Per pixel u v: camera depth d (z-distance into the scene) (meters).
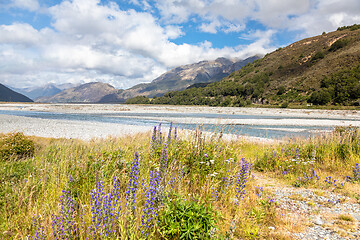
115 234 3.10
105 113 64.69
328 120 47.81
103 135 24.17
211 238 3.35
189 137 7.00
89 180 5.12
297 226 4.25
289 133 28.61
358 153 8.65
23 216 4.06
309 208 5.16
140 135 11.09
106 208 3.03
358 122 43.94
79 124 34.38
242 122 42.16
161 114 63.72
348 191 6.11
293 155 9.33
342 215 4.69
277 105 94.00
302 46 162.25
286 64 142.25
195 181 5.38
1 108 79.25
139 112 71.50
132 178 3.32
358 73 86.38
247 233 3.88
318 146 9.80
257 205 5.03
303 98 92.88
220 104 113.81
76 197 4.58
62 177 5.45
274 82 125.31
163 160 4.97
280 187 6.73
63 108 81.75
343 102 79.75
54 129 28.38
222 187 5.18
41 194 4.86
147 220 3.13
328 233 4.04
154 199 3.27
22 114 57.16
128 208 3.18
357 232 4.06
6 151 10.52
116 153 6.80
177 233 3.45
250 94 119.38
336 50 124.25
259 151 10.98
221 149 6.70
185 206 3.73
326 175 7.61
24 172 6.56
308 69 119.38
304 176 7.38
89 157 6.67
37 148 12.14
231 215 4.45
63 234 3.12
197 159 6.02
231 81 161.75
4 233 3.48
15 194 4.86
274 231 4.07
